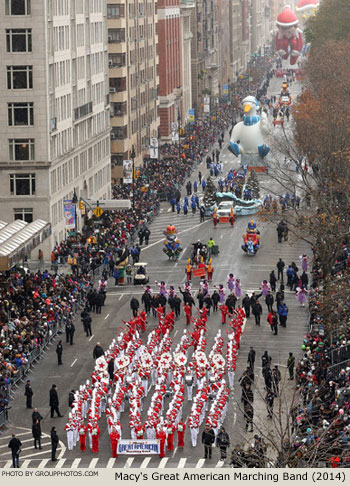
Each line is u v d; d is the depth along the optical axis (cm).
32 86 19912
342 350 11419
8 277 15850
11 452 10588
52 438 10312
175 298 15588
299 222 16350
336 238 15038
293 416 9475
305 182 17300
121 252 18325
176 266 19012
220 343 12925
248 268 18562
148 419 10731
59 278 16350
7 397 11988
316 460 8269
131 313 15962
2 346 12688
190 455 10444
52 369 13262
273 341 14200
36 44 19838
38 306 14600
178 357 11981
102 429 11269
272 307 15812
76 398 10962
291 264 18050
